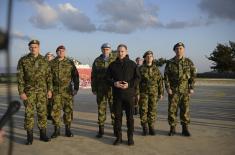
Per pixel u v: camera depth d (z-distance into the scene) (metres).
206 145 6.50
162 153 5.90
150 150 6.14
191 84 7.31
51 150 6.23
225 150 6.09
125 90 6.49
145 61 7.55
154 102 7.48
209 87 28.66
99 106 7.37
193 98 17.44
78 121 9.76
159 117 10.41
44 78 6.84
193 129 8.20
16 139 7.23
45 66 6.81
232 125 8.80
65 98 7.38
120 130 6.69
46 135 7.45
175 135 7.49
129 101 6.52
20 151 6.14
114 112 6.68
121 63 6.62
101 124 7.36
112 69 6.64
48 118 9.70
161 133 7.75
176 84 7.27
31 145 6.65
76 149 6.30
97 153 5.96
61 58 7.38
